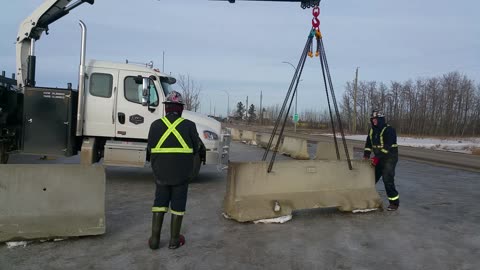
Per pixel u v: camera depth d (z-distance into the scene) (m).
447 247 5.59
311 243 5.58
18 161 12.36
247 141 26.78
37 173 5.33
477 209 8.12
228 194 6.73
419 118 83.56
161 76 10.04
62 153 9.47
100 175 5.58
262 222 6.50
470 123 80.62
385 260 5.02
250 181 6.60
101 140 10.16
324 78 7.20
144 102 9.61
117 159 9.54
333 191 7.27
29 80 10.47
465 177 13.40
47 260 4.71
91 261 4.71
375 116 7.78
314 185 7.09
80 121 9.47
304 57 6.90
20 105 9.70
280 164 6.83
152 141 5.21
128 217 6.64
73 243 5.31
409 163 17.94
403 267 4.81
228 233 5.93
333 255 5.13
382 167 7.82
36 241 5.29
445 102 81.19
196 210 7.28
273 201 6.65
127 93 9.80
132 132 9.82
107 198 8.09
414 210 7.86
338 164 7.35
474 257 5.22
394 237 5.98
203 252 5.11
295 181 6.93
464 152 30.28
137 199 8.03
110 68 9.74
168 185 5.13
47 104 9.40
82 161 9.61
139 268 4.54
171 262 4.75
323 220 6.83
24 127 9.39
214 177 11.18
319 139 39.34
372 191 7.68
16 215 5.22
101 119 9.74
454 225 6.78
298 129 84.19
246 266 4.69
